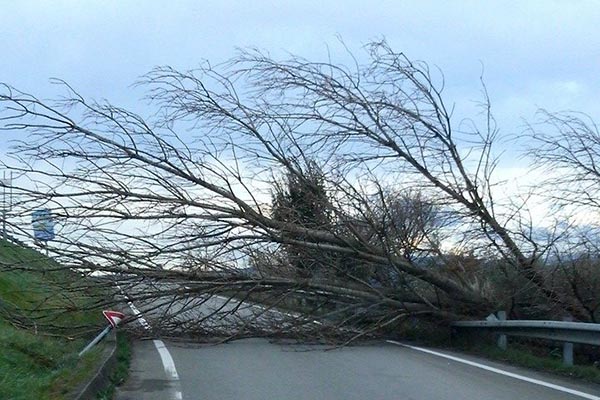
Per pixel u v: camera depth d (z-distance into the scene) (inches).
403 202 680.4
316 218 655.1
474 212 682.8
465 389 447.5
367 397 425.1
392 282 674.2
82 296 599.5
